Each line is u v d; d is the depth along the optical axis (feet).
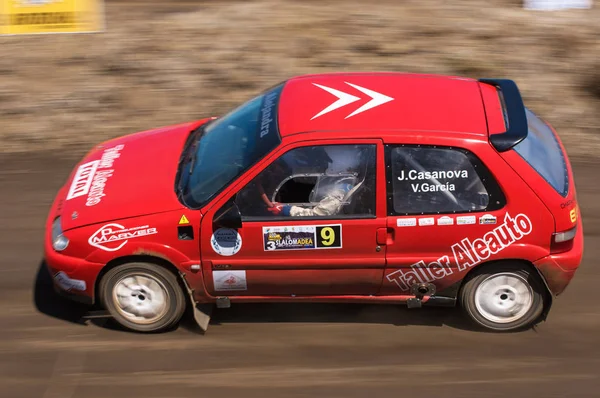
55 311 40.96
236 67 68.54
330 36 73.20
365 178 36.14
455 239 36.50
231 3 86.38
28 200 51.42
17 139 59.77
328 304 41.65
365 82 40.63
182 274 37.47
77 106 63.82
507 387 35.29
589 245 46.06
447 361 37.17
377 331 39.50
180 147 41.88
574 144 58.34
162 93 65.31
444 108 37.78
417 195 36.24
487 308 38.73
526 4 80.48
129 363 37.22
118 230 36.91
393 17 77.05
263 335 39.29
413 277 37.65
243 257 36.99
